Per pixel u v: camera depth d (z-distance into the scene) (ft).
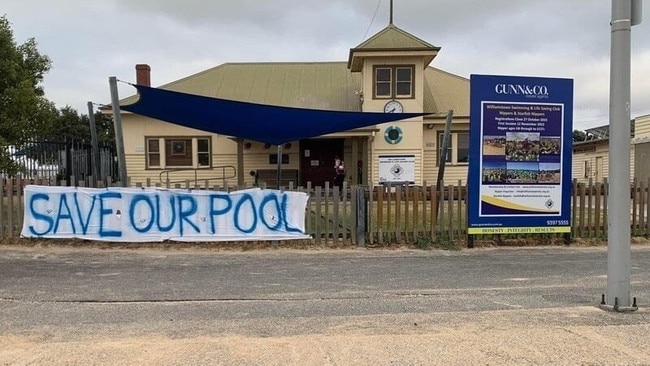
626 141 17.39
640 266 26.58
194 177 70.08
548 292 21.11
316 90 73.51
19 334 15.37
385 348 13.60
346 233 32.53
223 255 29.48
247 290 21.42
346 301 19.65
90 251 30.04
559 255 29.96
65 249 30.37
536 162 32.45
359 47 62.95
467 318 16.89
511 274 24.88
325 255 29.68
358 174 68.80
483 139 31.94
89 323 16.65
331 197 32.73
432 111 68.08
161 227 31.76
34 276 23.80
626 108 17.37
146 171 69.87
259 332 15.55
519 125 32.22
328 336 14.80
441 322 16.46
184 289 21.52
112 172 70.18
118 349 13.57
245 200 32.12
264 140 50.52
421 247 31.99
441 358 12.89
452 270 25.77
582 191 34.09
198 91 72.95
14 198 31.76
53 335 15.31
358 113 39.09
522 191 32.45
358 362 12.65
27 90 43.42
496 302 19.43
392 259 28.63
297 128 44.14
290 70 79.56
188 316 17.51
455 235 33.24
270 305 19.02
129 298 19.98
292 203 32.40
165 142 70.08
